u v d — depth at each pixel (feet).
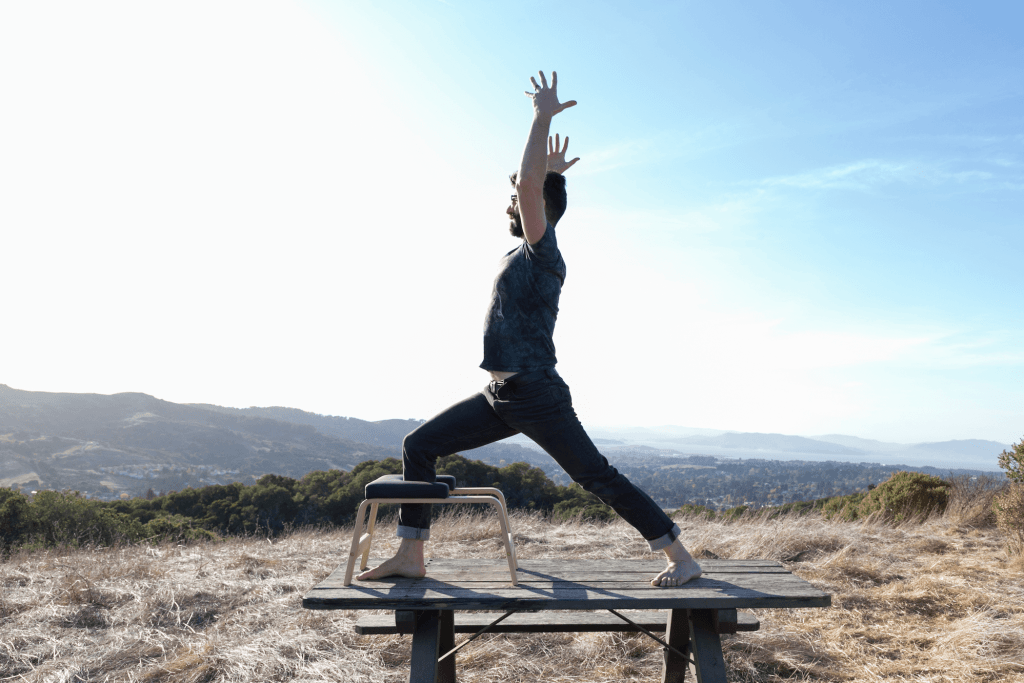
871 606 15.47
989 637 12.76
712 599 6.86
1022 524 21.57
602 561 9.06
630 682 11.21
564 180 8.13
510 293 7.34
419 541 7.85
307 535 31.42
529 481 56.08
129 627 14.46
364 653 12.45
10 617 15.31
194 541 34.40
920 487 31.91
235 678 11.44
